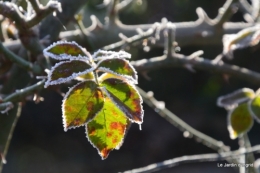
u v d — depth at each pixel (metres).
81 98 0.39
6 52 0.51
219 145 0.79
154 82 3.37
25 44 0.52
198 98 3.39
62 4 0.58
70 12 0.59
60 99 3.29
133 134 3.46
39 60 0.52
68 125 0.39
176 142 3.43
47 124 3.34
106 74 0.40
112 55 0.40
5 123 0.59
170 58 0.69
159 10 2.86
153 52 2.72
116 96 0.39
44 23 0.58
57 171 3.25
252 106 0.54
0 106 0.45
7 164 3.19
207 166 3.04
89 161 3.33
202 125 3.39
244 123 0.55
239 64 3.03
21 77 0.61
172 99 3.41
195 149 3.39
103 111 0.40
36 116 3.33
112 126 0.40
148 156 3.42
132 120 0.38
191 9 2.88
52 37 0.58
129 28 0.77
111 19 0.76
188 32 0.79
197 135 0.80
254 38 0.53
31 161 3.27
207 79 3.32
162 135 3.45
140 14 2.77
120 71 0.39
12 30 0.66
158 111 0.80
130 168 3.37
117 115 0.40
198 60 0.70
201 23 0.79
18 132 3.32
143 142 3.45
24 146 3.31
